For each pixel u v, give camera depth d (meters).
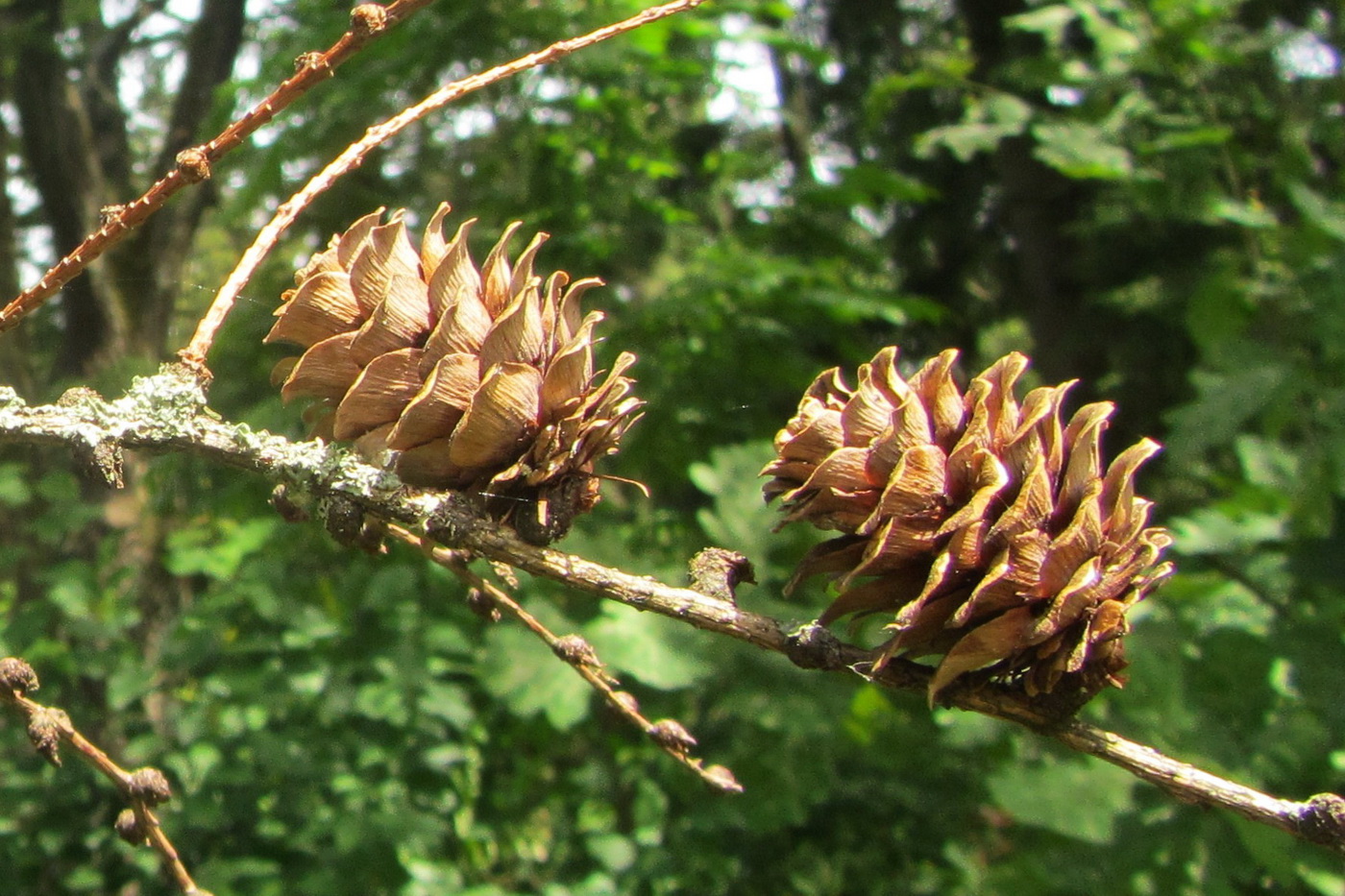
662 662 0.42
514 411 0.19
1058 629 0.18
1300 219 0.50
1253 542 0.40
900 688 0.18
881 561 0.18
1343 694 0.35
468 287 0.19
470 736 0.54
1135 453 0.18
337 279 0.19
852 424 0.18
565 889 0.50
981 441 0.18
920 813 0.57
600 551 0.45
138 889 0.50
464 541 0.19
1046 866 0.38
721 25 0.60
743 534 0.43
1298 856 0.35
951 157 0.79
